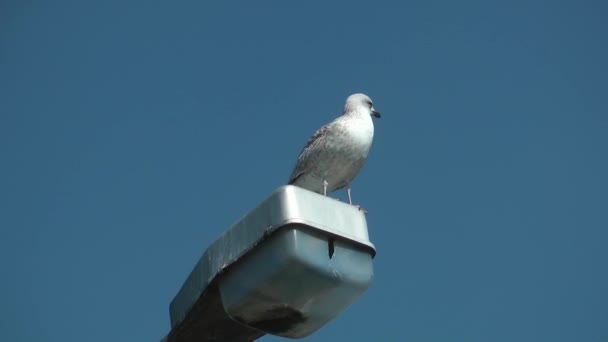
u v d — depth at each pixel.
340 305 4.93
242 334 5.51
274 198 4.68
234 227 4.88
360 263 4.85
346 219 4.84
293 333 5.12
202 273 5.00
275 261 4.60
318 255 4.64
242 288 4.76
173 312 5.41
